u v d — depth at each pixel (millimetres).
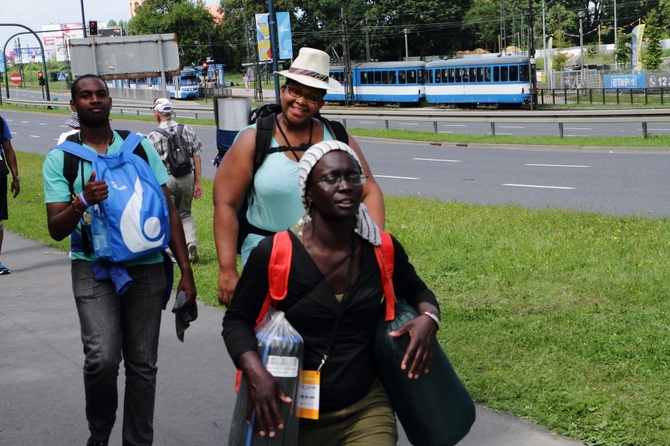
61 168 4484
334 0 102188
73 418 5602
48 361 6871
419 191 18125
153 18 120188
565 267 8719
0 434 5336
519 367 5844
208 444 5098
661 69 69062
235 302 3180
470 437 4859
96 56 22406
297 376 3082
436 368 3238
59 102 64938
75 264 4531
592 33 118375
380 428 3215
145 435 4621
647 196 15547
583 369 5734
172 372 6453
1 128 9867
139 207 4387
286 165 4199
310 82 4098
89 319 4441
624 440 4645
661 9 108812
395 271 3305
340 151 3115
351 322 3178
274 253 3119
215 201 4301
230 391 6004
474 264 9148
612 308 7176
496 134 33938
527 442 4758
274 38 30250
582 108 47969
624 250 9508
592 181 18094
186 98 81125
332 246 3156
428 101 56375
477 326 6887
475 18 105562
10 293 9453
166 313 8305
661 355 5910
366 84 61188
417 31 102062
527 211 13391
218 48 125500
